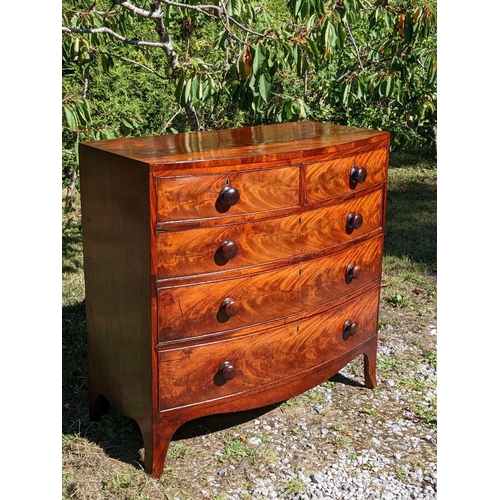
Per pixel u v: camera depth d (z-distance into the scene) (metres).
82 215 3.66
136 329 3.33
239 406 3.54
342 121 7.52
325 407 4.12
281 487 3.40
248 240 3.34
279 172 3.37
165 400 3.32
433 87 6.68
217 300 3.32
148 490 3.34
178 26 6.80
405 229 7.04
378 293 4.22
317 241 3.64
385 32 6.46
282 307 3.56
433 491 3.37
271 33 4.63
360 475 3.50
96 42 5.20
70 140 5.98
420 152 9.98
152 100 7.17
